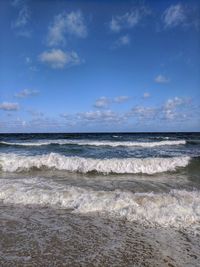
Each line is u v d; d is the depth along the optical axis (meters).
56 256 3.90
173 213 5.46
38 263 3.71
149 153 16.53
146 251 4.05
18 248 4.14
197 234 4.64
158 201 6.04
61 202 6.34
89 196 6.47
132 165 11.12
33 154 15.56
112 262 3.74
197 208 5.68
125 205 5.91
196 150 18.78
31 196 6.70
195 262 3.74
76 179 9.39
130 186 8.12
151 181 9.04
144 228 4.89
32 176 9.91
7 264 3.68
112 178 9.70
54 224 5.10
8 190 7.17
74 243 4.31
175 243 4.31
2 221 5.27
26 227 4.95
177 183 8.64
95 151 17.86
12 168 11.34
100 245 4.25
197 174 10.36
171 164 11.34
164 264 3.69
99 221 5.23
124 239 4.45
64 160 11.61
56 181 8.95
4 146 22.44
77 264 3.69
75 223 5.14
